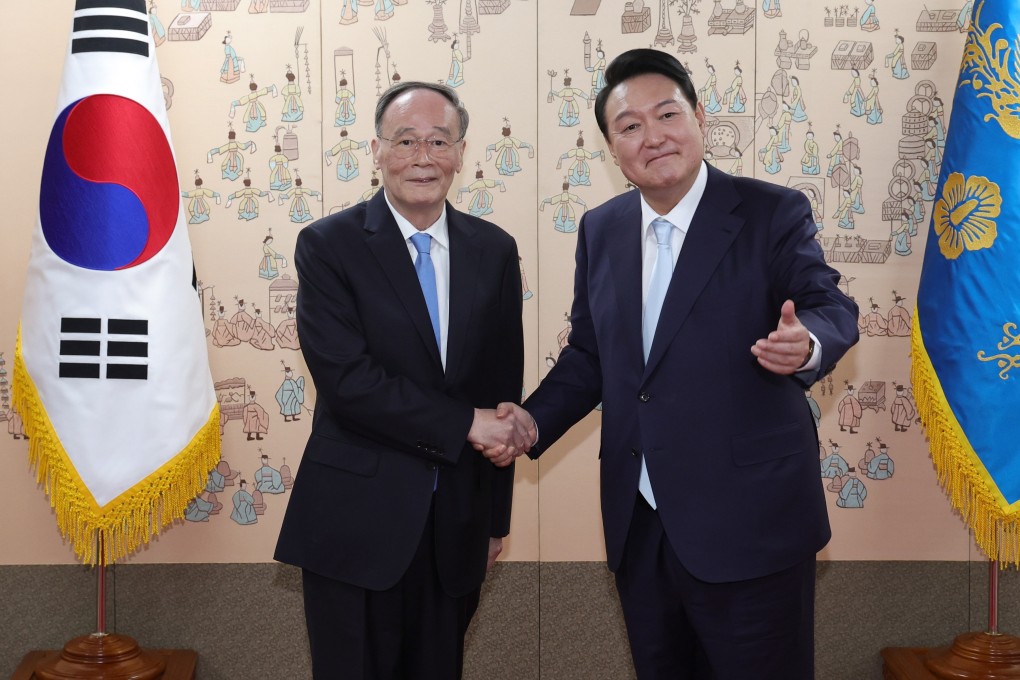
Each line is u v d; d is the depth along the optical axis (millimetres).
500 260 2539
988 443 2994
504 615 3514
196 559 3469
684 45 3432
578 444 3492
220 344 3455
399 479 2363
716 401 2246
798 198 2309
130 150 3012
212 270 3447
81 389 3004
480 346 2465
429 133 2377
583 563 3508
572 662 3521
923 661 3375
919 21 3416
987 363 2990
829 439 3500
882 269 3465
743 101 3438
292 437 3471
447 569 2408
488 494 2529
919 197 3459
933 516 3496
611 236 2475
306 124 3432
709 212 2311
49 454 3006
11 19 3350
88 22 3041
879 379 3486
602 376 2561
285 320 3455
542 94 3441
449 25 3426
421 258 2480
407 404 2318
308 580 2424
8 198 3369
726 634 2266
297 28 3416
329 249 2410
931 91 3432
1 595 3449
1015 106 2990
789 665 2279
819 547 2279
